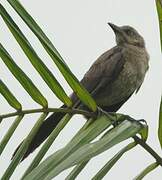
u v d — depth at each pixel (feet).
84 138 15.90
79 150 13.93
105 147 14.60
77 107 22.84
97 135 16.20
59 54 16.26
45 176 13.21
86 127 17.61
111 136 15.24
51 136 16.15
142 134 17.60
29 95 16.19
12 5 15.46
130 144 17.63
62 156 13.88
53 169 13.38
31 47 15.93
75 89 17.58
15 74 15.94
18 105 15.48
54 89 16.62
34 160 15.34
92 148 14.15
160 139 17.89
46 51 16.24
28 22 15.61
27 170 15.08
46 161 13.61
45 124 27.22
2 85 15.35
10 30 15.76
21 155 15.15
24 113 15.57
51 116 27.37
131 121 16.14
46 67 16.24
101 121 16.60
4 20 15.57
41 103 16.16
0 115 15.23
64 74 17.01
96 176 16.53
